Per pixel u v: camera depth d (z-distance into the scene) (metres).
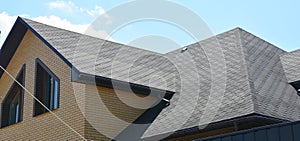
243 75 14.56
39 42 16.72
